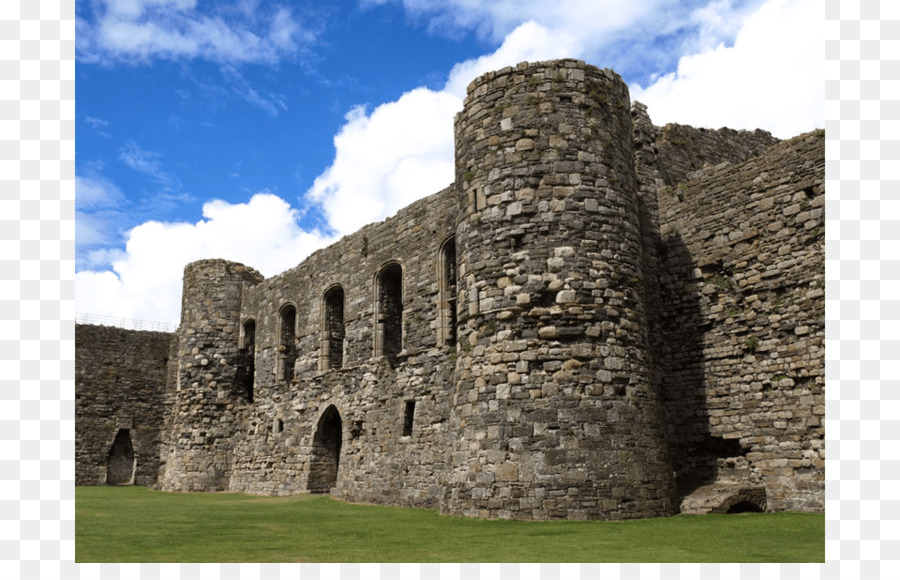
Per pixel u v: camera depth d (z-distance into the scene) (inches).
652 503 709.3
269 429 1355.8
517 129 791.7
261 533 606.9
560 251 753.0
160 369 1840.6
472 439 746.2
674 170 977.5
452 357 968.9
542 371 727.7
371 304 1152.2
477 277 784.3
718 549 491.2
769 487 774.5
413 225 1093.8
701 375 852.6
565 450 701.9
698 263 876.6
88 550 497.7
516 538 561.0
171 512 846.5
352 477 1108.5
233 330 1505.9
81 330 1747.0
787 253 794.2
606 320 743.7
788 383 775.1
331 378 1208.2
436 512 823.1
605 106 805.9
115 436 1745.8
